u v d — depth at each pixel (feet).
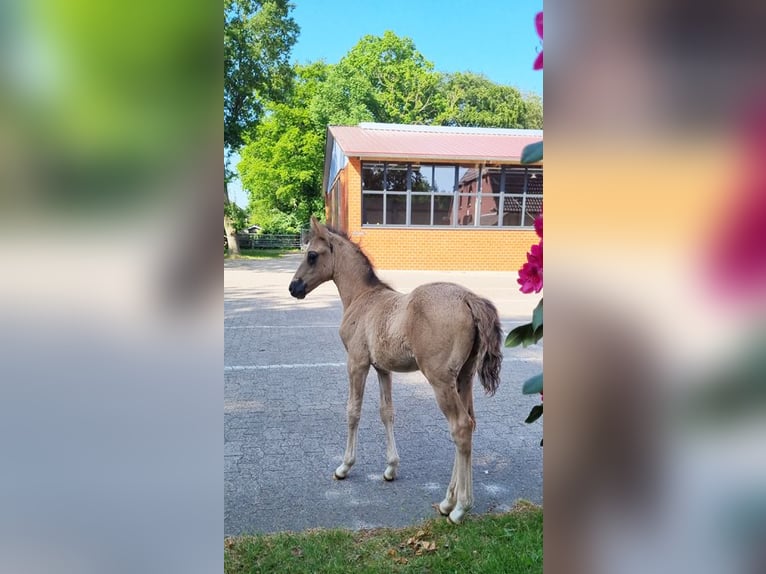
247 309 32.04
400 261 51.34
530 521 9.08
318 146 103.91
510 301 34.12
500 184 52.13
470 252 52.03
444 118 117.91
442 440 12.94
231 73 67.46
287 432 13.32
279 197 106.01
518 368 19.83
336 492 10.28
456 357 8.79
